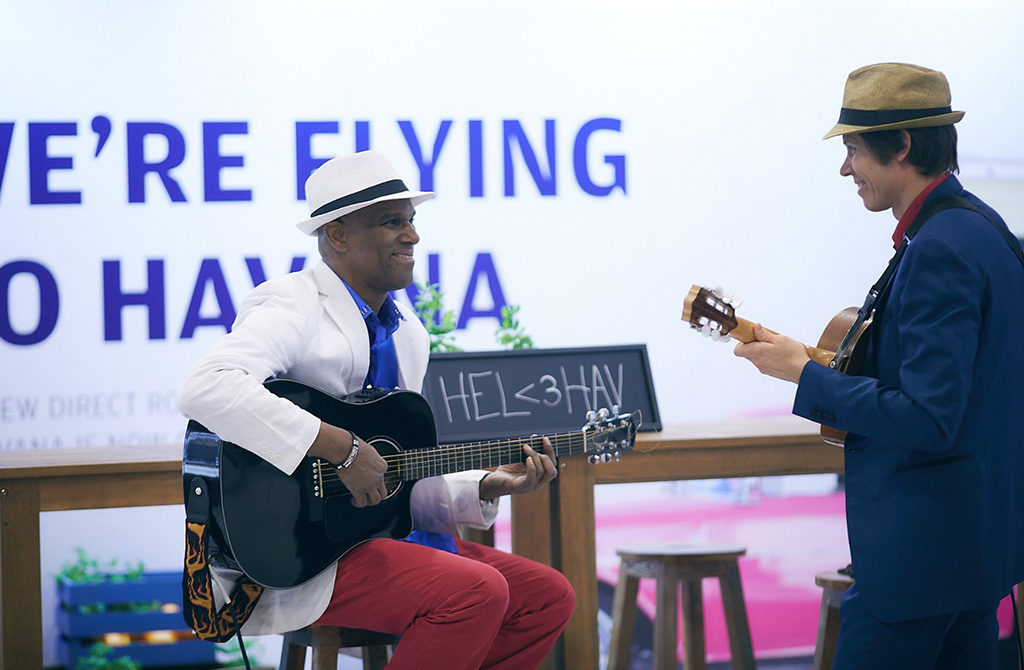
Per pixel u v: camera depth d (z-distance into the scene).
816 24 8.27
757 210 8.26
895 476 3.44
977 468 3.36
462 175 8.00
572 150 8.11
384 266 4.26
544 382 5.54
